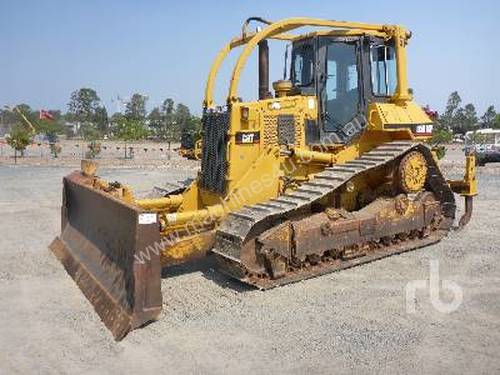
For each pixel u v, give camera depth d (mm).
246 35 7609
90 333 5047
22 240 8961
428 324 5137
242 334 4965
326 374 4156
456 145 45750
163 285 6473
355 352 4539
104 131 72125
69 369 4309
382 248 7707
